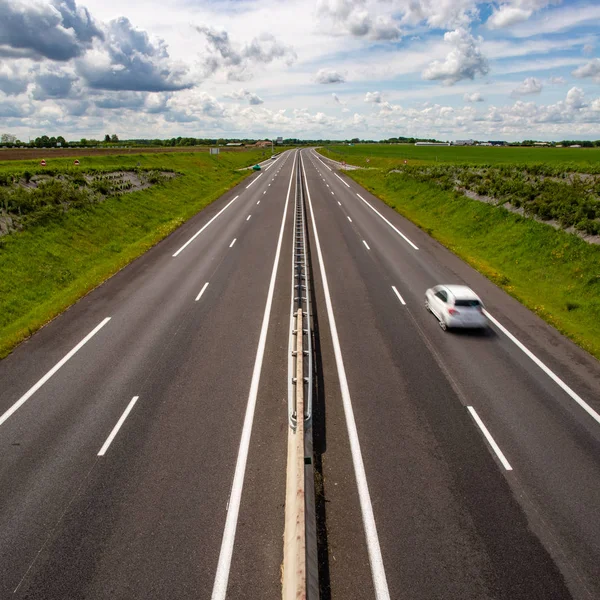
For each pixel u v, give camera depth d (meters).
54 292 21.88
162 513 8.78
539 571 7.71
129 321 17.72
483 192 38.03
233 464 10.09
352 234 33.16
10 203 27.53
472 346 15.95
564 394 13.09
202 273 23.78
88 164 59.88
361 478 9.77
